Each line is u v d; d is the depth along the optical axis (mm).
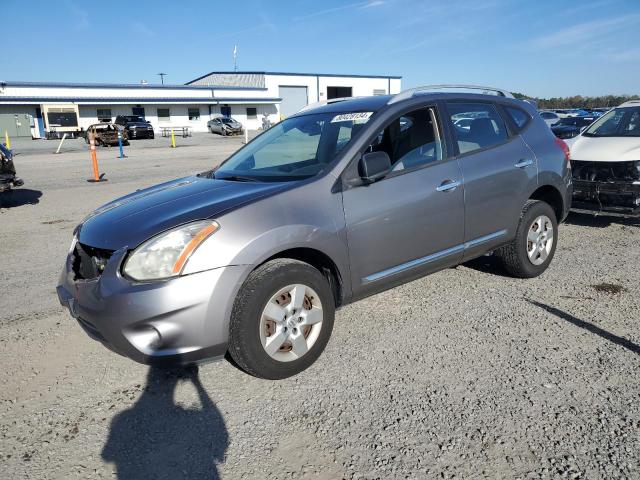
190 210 3152
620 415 2768
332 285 3574
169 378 3359
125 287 2852
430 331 3887
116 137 30609
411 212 3760
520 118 4848
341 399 3031
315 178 3445
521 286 4754
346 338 3826
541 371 3252
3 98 41500
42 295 5016
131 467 2535
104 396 3174
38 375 3451
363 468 2449
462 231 4152
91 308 2945
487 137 4469
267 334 3145
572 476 2342
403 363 3422
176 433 2787
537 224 4812
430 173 3922
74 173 16078
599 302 4328
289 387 3186
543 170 4754
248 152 4477
